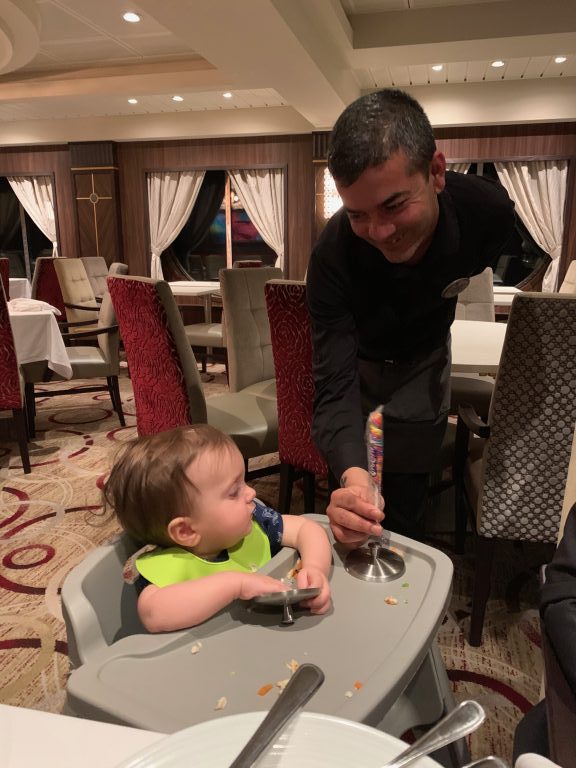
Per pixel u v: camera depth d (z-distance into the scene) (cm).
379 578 79
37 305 369
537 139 647
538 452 154
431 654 81
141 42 525
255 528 95
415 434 149
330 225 125
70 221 805
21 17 417
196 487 84
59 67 602
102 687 57
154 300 196
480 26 457
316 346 132
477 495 168
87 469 305
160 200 778
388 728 76
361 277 123
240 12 353
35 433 367
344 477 108
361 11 472
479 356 218
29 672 158
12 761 42
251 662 63
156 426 231
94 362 370
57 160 793
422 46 480
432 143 92
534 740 72
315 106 582
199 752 41
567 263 667
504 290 638
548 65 560
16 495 273
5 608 187
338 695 58
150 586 79
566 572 61
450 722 42
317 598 71
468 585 200
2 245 883
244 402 248
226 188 776
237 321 271
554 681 57
